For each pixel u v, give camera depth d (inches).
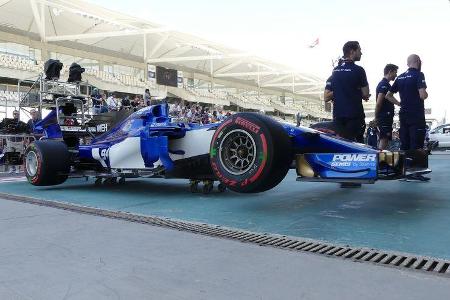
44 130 246.8
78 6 738.8
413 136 224.1
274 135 139.2
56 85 254.4
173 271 84.7
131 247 101.9
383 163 135.7
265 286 76.4
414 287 75.0
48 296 73.3
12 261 92.2
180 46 1055.0
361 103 179.2
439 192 193.2
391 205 160.6
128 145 203.8
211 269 85.7
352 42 179.0
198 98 1121.4
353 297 71.1
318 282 78.0
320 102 2062.0
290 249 100.0
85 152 229.9
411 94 222.7
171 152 192.7
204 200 179.9
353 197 182.7
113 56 956.0
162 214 148.9
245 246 102.3
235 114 149.6
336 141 145.4
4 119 362.6
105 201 179.8
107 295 73.3
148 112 203.5
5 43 781.3
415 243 105.3
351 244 105.3
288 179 257.0
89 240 108.7
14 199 180.7
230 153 151.2
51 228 122.5
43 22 756.0
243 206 163.8
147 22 850.1
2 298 72.7
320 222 132.1
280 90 1695.4
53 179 220.1
